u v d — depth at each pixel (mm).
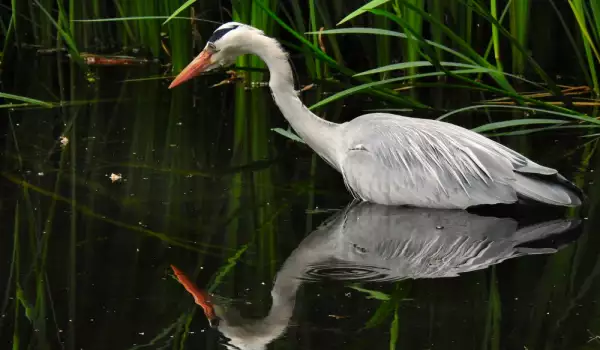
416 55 15992
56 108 15461
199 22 17984
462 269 9531
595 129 13914
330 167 12852
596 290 9000
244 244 10234
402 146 11312
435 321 8445
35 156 13141
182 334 8242
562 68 16875
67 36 16484
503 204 11188
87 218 10992
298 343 8070
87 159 13039
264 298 8961
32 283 9375
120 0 17797
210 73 17703
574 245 10055
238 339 8148
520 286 9133
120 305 8852
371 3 11812
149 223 10836
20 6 18703
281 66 11797
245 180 12289
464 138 11312
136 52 18469
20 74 17391
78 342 8172
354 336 8180
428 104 15383
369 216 10984
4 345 8172
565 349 7934
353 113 14953
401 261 9734
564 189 10930
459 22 16422
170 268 9641
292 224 10797
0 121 14797
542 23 17766
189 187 12023
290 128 14516
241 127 14594
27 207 11289
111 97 16109
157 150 13477
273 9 15750
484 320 8438
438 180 11094
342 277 9406
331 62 12586
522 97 13031
